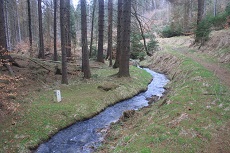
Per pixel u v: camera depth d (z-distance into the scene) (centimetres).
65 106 1202
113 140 888
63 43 1593
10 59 1672
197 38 2780
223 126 762
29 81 1572
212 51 2344
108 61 2897
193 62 1991
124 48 1844
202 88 1191
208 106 928
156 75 2417
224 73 1562
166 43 4000
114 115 1228
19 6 4138
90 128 1060
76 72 2016
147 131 795
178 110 928
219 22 2820
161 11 6969
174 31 4538
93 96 1403
